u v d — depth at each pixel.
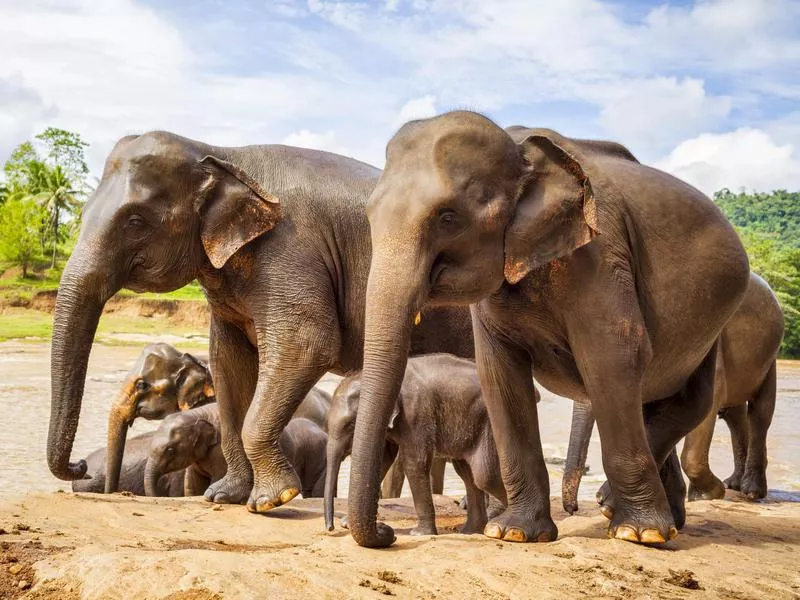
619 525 5.61
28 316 56.59
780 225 161.50
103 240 7.00
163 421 10.33
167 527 6.43
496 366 5.96
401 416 7.36
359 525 5.04
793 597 4.82
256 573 4.53
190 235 7.22
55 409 6.92
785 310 63.06
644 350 5.48
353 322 7.58
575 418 7.69
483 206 5.05
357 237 7.56
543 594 4.52
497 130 5.16
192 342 47.88
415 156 5.10
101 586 4.34
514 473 5.91
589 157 5.79
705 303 5.93
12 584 4.50
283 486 7.17
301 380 7.22
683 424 6.48
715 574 5.14
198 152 7.33
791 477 13.33
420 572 4.77
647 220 5.76
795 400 30.70
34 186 84.00
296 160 7.68
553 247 5.18
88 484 11.16
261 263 7.29
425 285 4.97
